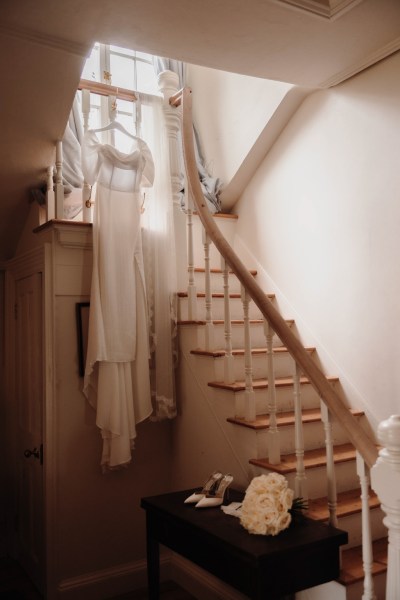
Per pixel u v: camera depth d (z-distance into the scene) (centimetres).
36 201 332
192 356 311
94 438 310
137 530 322
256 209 396
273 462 250
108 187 298
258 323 340
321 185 337
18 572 338
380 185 294
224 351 299
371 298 299
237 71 292
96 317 289
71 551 299
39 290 317
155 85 446
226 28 243
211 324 303
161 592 310
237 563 196
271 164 382
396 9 238
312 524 216
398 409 284
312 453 276
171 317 321
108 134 334
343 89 317
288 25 244
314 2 231
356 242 310
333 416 227
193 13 228
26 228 355
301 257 353
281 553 189
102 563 308
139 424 327
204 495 246
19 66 246
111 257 296
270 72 297
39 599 301
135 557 320
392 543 178
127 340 297
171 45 256
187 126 327
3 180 319
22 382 349
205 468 299
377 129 296
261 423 259
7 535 369
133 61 444
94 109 405
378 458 185
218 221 407
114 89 322
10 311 374
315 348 339
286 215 367
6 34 228
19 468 352
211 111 424
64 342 304
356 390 309
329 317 329
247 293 269
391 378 288
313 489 258
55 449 298
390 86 287
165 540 238
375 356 297
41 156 309
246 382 268
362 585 212
